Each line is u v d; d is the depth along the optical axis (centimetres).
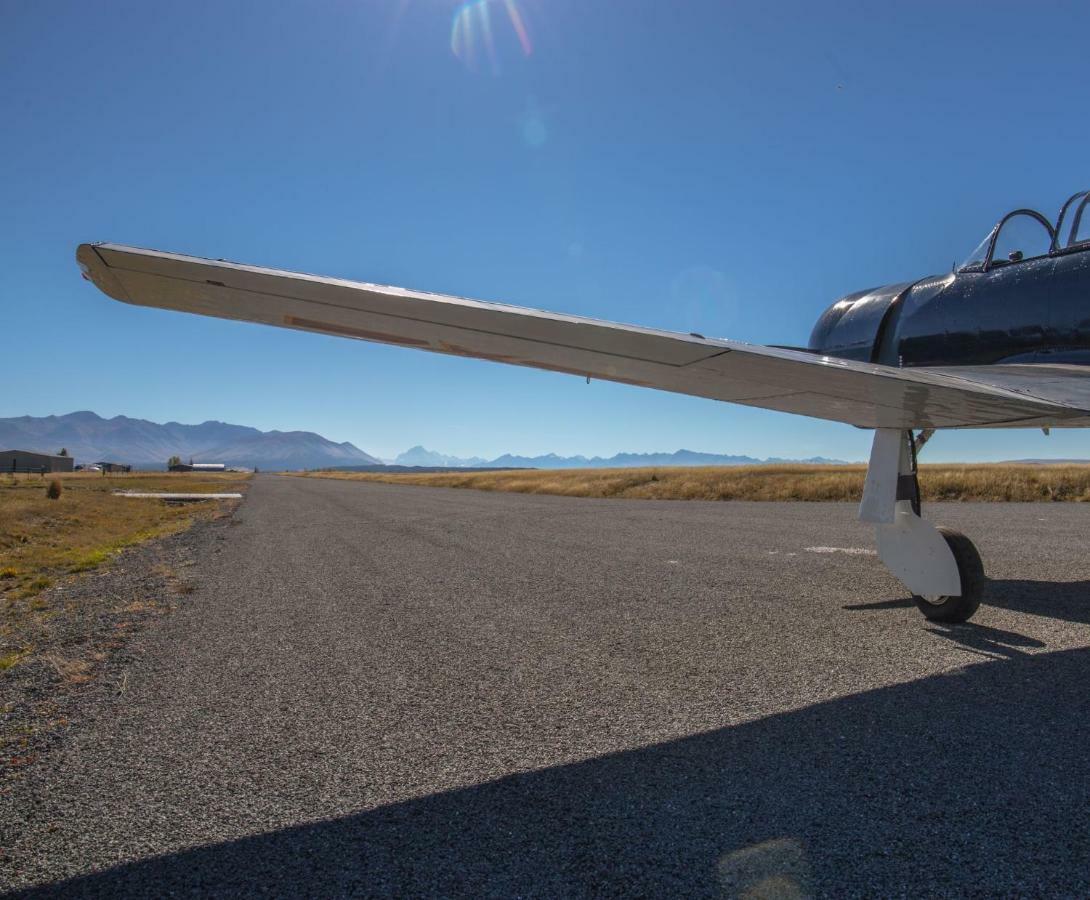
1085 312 425
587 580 616
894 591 515
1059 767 213
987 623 407
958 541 400
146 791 223
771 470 3384
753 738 248
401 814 202
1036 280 449
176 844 188
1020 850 168
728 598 511
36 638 459
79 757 253
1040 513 1221
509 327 286
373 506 2038
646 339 281
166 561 870
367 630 451
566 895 157
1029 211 465
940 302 498
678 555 763
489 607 513
